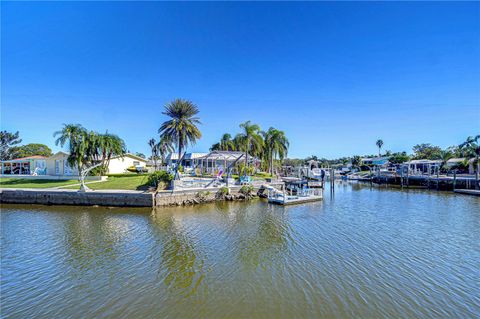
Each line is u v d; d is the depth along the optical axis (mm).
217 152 50188
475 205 30672
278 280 10953
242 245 15469
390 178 65438
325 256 13680
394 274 11555
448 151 60156
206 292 9953
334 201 34750
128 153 51875
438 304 9195
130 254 13875
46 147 78688
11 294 9781
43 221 21328
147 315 8477
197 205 29641
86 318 8320
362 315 8516
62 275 11367
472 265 12578
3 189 30703
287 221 21984
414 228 19750
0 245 15242
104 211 25422
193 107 37938
